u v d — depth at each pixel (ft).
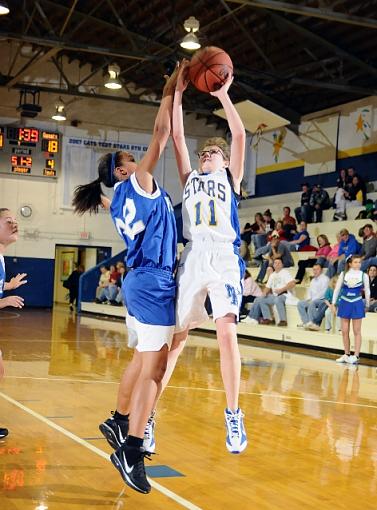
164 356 12.12
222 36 56.59
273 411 20.70
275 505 11.86
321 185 62.49
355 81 58.49
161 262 12.31
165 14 54.85
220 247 12.56
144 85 71.51
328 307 42.98
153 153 12.33
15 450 14.73
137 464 11.35
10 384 23.54
